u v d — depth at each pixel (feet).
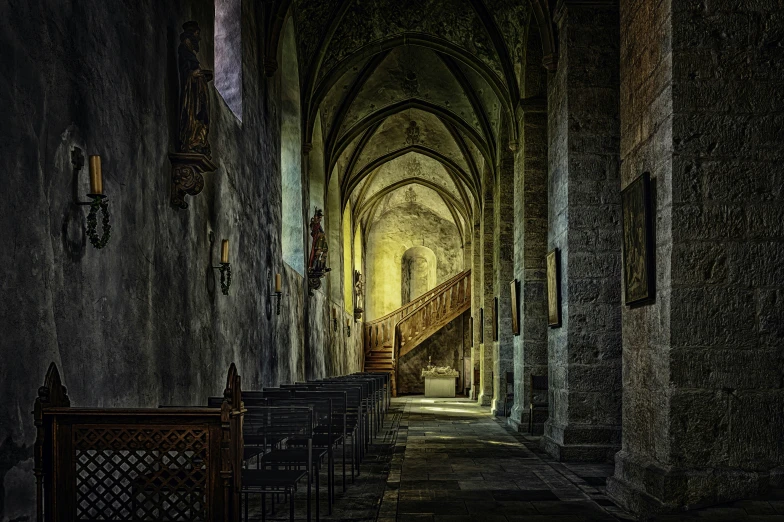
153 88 21.18
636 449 23.97
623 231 25.61
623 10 26.63
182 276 23.58
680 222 21.20
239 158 32.30
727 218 21.22
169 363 22.08
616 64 35.50
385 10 51.26
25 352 13.70
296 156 51.60
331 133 65.57
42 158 14.57
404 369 103.30
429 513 22.59
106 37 17.88
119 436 13.30
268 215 39.06
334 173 77.15
